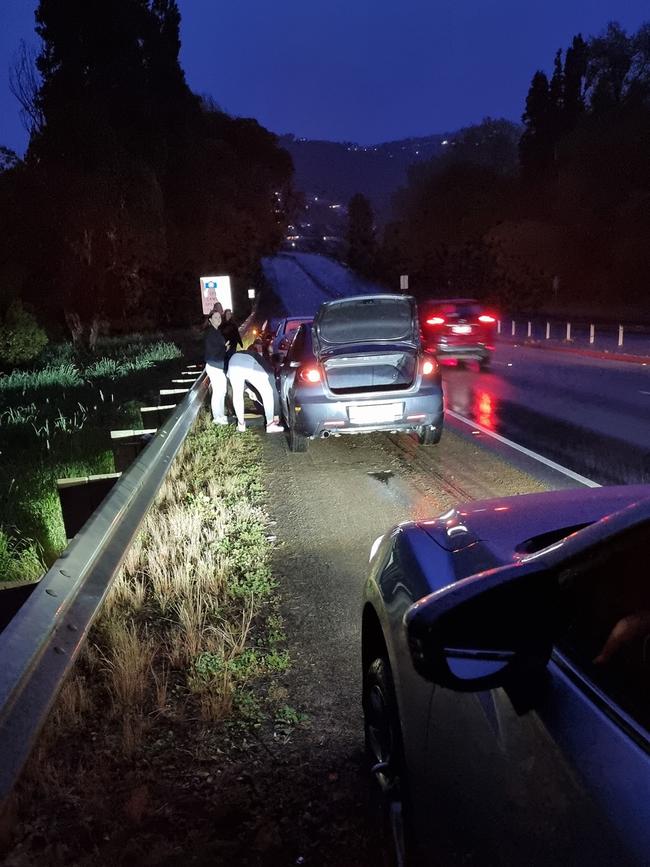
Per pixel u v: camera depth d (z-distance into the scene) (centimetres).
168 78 5791
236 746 373
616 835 146
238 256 7838
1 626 483
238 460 1012
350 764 355
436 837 238
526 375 1961
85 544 467
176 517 699
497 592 193
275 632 489
